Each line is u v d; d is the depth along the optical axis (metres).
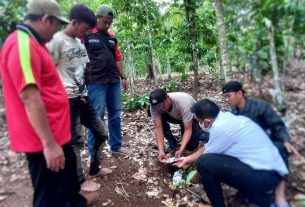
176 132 4.82
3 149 2.58
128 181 3.50
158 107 3.59
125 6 7.07
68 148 2.37
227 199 2.73
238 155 2.50
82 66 3.07
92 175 3.52
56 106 2.23
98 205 3.06
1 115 2.54
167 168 3.76
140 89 9.06
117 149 4.12
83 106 3.21
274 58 2.44
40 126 2.00
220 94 6.80
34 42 2.07
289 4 2.40
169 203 3.12
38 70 2.04
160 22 7.57
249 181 2.42
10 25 2.52
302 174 2.46
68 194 2.33
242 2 2.56
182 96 3.68
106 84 3.76
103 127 3.32
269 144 2.46
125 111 6.27
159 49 8.48
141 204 3.13
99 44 3.68
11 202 2.51
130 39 7.57
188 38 6.68
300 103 2.45
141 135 4.84
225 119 2.60
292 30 2.43
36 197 2.29
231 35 2.79
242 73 2.66
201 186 3.22
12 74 1.98
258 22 2.46
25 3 2.48
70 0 2.98
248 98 2.59
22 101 2.04
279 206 2.38
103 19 3.68
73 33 2.91
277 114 2.46
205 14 5.96
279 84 2.46
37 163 2.22
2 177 2.57
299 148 2.46
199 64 9.73
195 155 3.25
